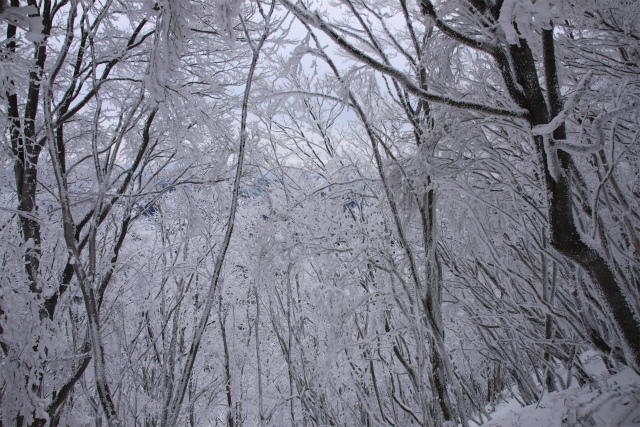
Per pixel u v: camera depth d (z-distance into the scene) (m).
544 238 2.62
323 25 1.45
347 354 3.37
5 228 1.81
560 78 2.45
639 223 2.18
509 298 3.32
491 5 1.51
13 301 1.68
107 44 2.93
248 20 3.04
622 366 2.43
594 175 2.47
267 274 3.25
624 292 1.49
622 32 2.14
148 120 2.42
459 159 2.48
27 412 1.62
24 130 2.18
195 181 3.34
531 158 2.21
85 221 2.38
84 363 1.85
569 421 2.00
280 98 2.14
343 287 3.04
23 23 0.79
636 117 2.14
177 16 1.13
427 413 2.32
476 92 2.57
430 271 2.49
